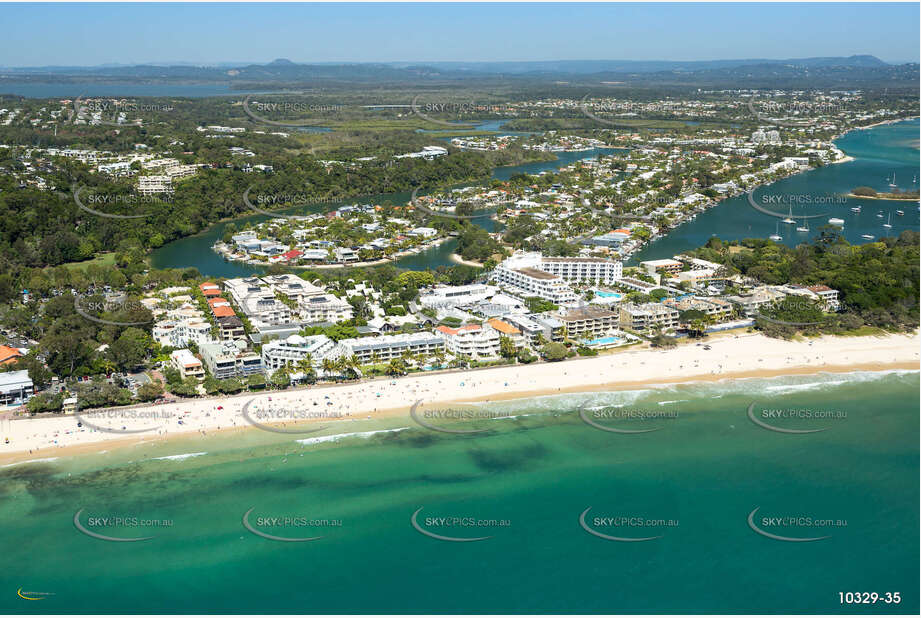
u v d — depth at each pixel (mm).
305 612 190375
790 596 197750
